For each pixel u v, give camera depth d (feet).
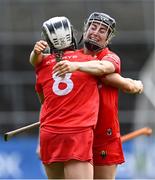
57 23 48.78
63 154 48.49
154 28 166.30
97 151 52.49
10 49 159.84
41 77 49.96
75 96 48.70
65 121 48.60
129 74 162.50
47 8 163.53
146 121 151.43
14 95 152.87
